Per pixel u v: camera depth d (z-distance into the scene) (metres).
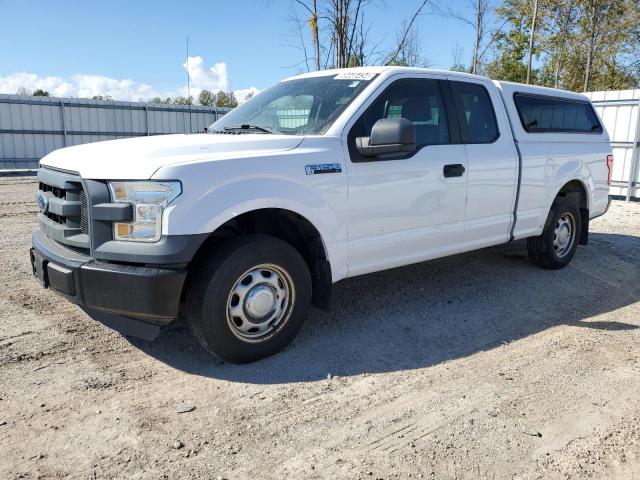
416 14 15.23
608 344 4.23
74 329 4.22
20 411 3.05
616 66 31.89
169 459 2.68
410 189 4.39
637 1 29.86
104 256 3.30
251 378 3.53
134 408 3.13
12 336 4.05
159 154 3.45
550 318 4.80
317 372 3.64
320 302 4.09
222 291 3.44
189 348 3.95
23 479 2.50
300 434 2.92
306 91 4.59
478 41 19.22
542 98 5.96
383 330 4.39
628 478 2.62
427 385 3.50
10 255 6.42
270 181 3.58
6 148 20.75
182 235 3.23
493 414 3.16
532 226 5.76
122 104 23.03
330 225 3.93
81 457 2.67
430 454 2.77
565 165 6.04
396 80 4.45
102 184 3.33
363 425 3.02
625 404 3.30
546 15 30.84
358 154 4.06
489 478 2.60
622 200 13.74
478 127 5.14
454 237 4.87
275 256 3.65
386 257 4.36
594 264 6.79
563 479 2.60
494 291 5.51
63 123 21.80
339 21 14.38
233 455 2.72
